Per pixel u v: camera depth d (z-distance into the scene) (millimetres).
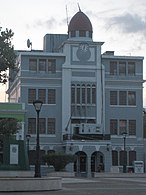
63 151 62906
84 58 65562
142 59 67188
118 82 66375
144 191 27719
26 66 64125
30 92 63938
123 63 67000
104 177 51031
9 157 50844
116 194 25094
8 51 23672
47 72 64688
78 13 68125
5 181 26469
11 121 25172
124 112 66000
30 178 27266
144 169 64562
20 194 24609
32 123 62969
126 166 63844
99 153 62594
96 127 62844
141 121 66375
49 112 64062
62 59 65312
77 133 63125
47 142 63438
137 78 66812
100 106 65125
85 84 65188
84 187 31406
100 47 66125
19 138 58750
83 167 61375
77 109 64625
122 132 65438
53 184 27984
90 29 67312
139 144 65625
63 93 64438
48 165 54625
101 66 65750
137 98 66625
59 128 64188
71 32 67188
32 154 62031
